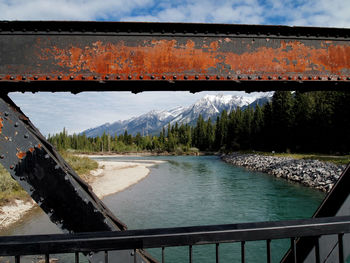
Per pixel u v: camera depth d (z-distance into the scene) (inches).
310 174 898.1
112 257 80.5
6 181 534.3
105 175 1171.3
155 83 94.5
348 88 105.3
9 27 87.6
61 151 1318.9
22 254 57.9
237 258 342.0
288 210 547.2
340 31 100.7
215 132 4163.4
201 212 554.3
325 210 94.8
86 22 89.0
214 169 1546.5
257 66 97.3
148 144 4945.9
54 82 89.1
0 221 419.5
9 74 86.7
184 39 95.3
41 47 88.7
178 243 61.0
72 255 320.5
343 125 1660.9
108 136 4817.9
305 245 90.9
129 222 490.6
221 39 96.9
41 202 78.5
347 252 88.0
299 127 2044.8
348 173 92.4
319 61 100.4
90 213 79.3
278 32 99.2
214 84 98.2
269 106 2458.2
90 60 90.4
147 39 93.7
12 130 78.5
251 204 608.4
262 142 2576.3
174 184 951.6
